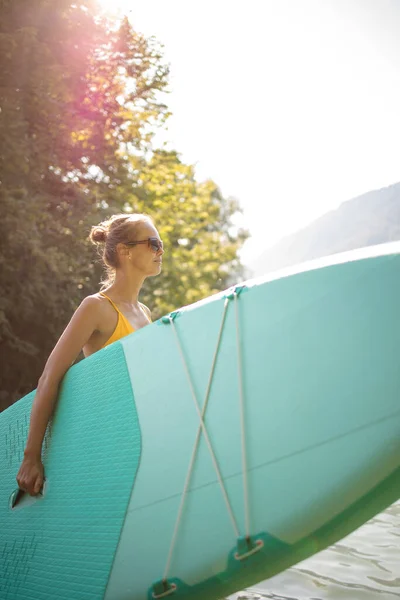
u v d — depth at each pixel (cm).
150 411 262
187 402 250
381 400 203
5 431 335
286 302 232
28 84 1325
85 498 276
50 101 1351
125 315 319
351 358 212
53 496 292
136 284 329
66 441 295
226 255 2647
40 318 1406
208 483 234
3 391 1367
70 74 1391
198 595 233
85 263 1477
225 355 243
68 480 287
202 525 232
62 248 1461
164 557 239
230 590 229
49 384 303
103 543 261
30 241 1298
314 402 216
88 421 287
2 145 1277
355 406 207
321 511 207
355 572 328
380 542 377
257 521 218
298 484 212
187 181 2266
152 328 273
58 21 1372
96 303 309
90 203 1545
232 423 233
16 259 1325
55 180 1539
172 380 257
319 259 236
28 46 1281
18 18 1338
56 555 281
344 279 221
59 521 285
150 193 1936
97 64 1546
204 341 252
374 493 203
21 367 1409
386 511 453
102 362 288
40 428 302
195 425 244
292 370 223
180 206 2256
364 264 219
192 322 259
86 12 1438
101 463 274
